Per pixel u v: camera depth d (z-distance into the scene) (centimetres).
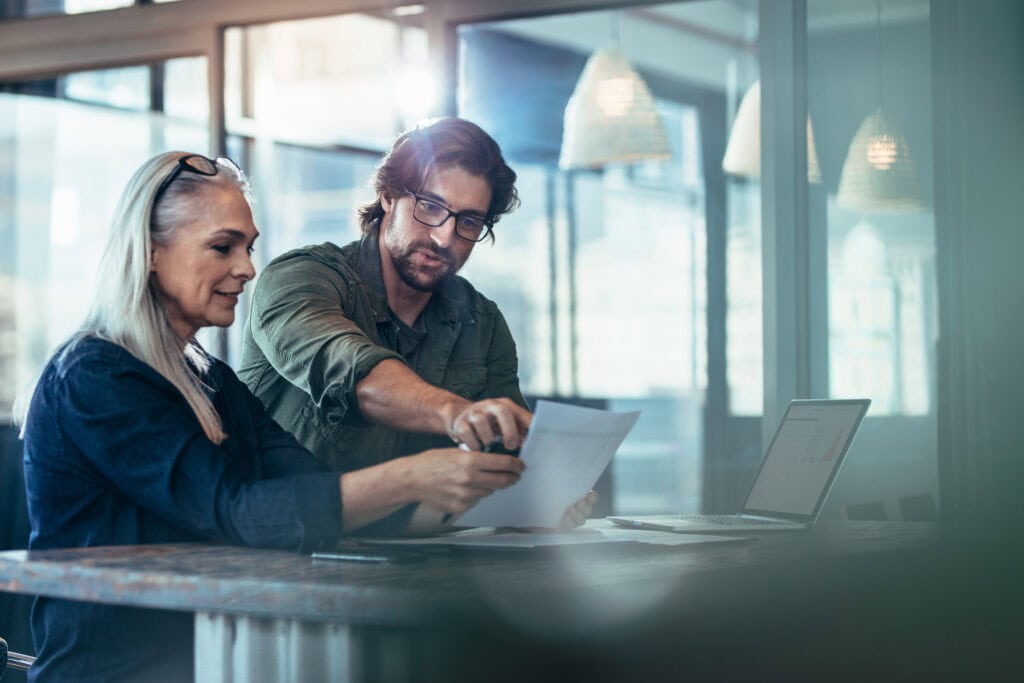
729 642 154
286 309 191
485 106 507
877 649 179
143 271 165
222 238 168
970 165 334
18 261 489
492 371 241
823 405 218
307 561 141
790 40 362
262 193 504
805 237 364
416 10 402
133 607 154
